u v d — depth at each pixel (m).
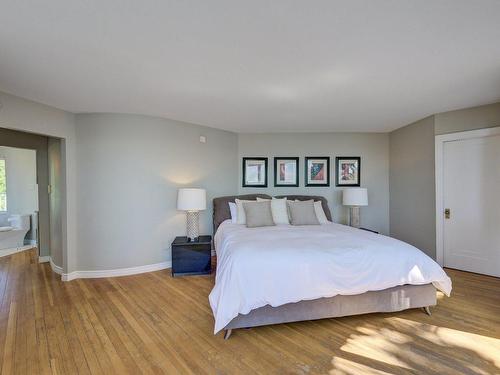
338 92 2.84
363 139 4.79
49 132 3.22
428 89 2.77
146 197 3.74
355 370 1.73
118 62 2.14
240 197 4.43
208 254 3.72
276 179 4.77
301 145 4.79
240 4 1.47
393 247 2.45
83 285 3.25
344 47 1.93
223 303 2.01
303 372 1.71
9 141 4.03
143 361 1.82
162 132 3.84
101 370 1.74
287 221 3.91
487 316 2.40
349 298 2.29
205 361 1.82
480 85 2.67
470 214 3.54
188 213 3.81
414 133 4.14
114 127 3.56
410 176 4.25
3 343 2.04
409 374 1.69
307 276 2.17
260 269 2.13
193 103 3.19
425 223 3.96
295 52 2.00
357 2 1.46
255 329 2.22
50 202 4.19
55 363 1.80
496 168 3.35
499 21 1.63
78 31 1.71
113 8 1.50
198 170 4.23
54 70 2.27
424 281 2.36
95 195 3.53
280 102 3.16
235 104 3.23
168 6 1.48
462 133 3.50
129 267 3.64
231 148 4.68
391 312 2.49
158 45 1.89
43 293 3.00
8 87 2.64
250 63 2.17
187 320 2.38
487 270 3.43
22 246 5.47
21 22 1.62
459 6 1.49
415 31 1.74
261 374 1.69
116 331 2.20
